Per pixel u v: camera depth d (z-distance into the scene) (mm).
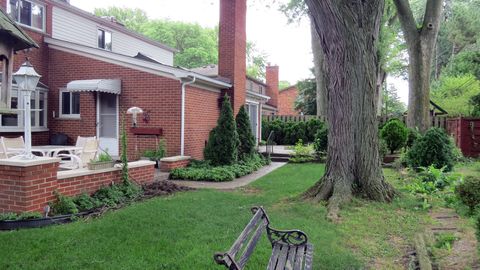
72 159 8734
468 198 5391
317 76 23422
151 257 4090
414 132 13945
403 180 9203
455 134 15219
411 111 16344
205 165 11102
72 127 12883
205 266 3842
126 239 4703
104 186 7141
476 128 13969
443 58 38812
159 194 7734
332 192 6957
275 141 22719
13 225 5215
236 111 14133
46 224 5398
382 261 4180
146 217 5727
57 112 13156
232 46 13820
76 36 16109
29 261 3963
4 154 8062
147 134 11625
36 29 12984
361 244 4668
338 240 4742
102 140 12430
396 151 13562
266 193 8000
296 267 3281
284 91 40531
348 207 6379
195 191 8211
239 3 14109
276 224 5363
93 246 4441
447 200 6699
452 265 3955
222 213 6047
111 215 5895
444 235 4883
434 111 21203
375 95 7176
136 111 11117
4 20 5305
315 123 21859
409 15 16188
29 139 5828
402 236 5016
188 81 11273
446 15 35375
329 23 6805
